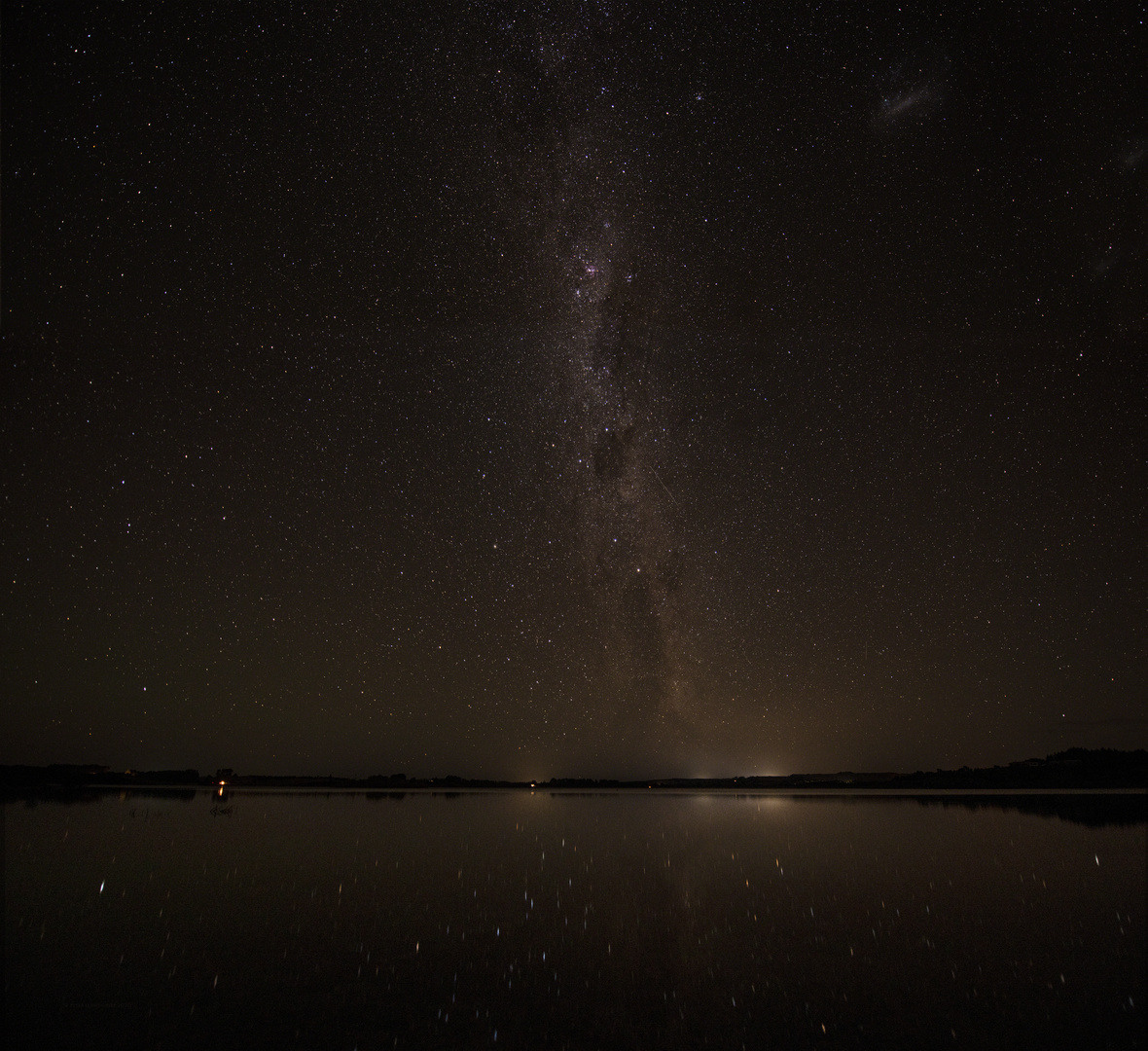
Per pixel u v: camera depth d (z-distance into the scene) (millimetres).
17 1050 5629
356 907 10195
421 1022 6109
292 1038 5816
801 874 12570
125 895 10930
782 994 6688
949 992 6656
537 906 10234
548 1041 5762
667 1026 6016
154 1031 5938
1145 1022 5902
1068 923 8867
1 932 8852
